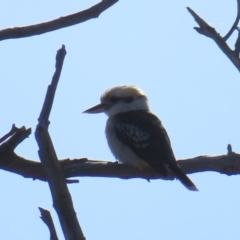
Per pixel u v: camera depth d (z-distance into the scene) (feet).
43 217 19.67
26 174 34.53
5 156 34.04
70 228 19.95
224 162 36.96
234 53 27.86
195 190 38.29
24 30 30.91
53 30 31.27
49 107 22.27
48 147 21.30
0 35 30.63
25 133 33.71
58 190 20.61
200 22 28.50
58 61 22.82
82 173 37.06
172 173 41.04
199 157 38.58
